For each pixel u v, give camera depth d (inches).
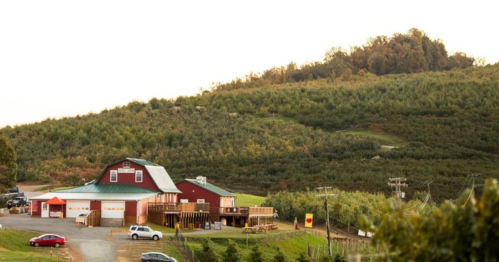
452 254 508.4
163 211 3398.1
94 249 2610.7
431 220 534.9
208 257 2610.7
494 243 482.6
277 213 4392.2
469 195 516.1
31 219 3309.5
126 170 3656.5
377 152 6304.1
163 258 2416.3
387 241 556.7
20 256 2324.1
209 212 3668.8
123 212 3319.4
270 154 6358.3
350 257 521.0
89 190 3567.9
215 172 5846.5
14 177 4037.9
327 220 2908.5
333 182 5324.8
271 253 2962.6
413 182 5191.9
